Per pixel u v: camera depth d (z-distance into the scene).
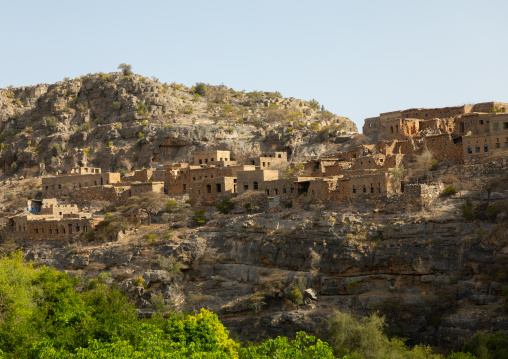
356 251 146.00
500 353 112.69
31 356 98.44
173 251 170.62
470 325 122.25
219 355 95.69
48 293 128.12
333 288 145.00
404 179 168.12
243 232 167.75
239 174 192.38
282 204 179.25
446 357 120.19
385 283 142.50
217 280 161.50
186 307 154.38
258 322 144.25
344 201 167.38
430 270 137.88
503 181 151.75
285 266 155.75
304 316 139.38
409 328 129.75
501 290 125.12
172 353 90.94
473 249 134.38
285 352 95.94
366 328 121.88
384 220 151.25
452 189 155.12
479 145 170.75
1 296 117.88
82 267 183.62
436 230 142.25
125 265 175.88
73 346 101.50
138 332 104.56
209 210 193.62
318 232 154.12
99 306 115.25
